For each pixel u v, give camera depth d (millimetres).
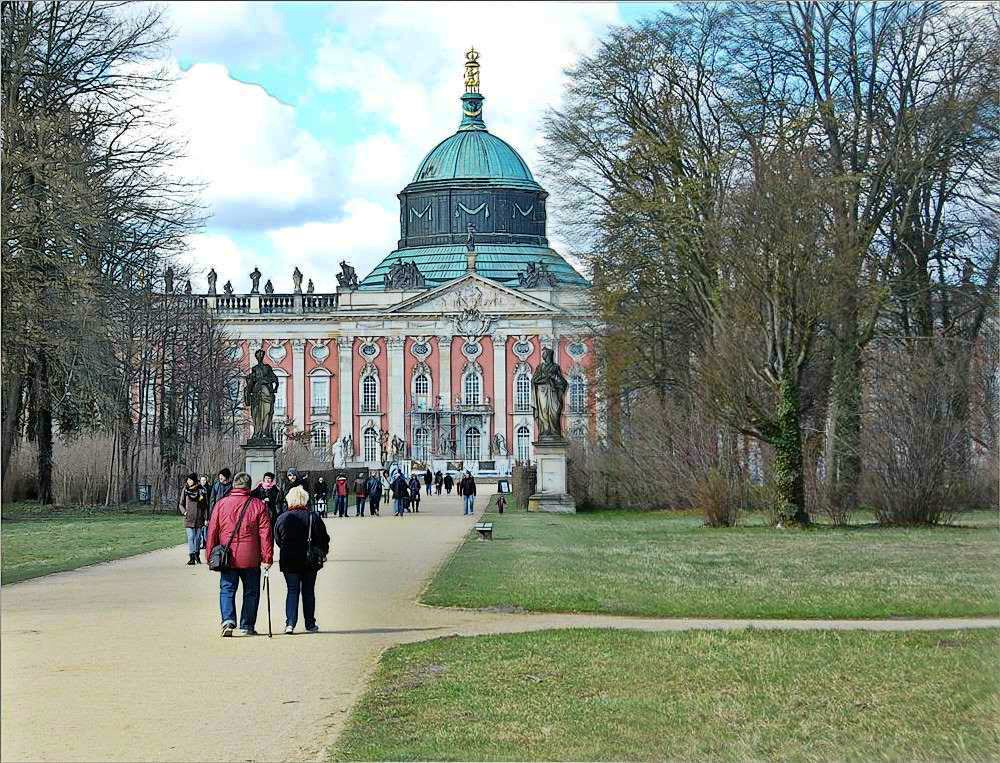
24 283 68625
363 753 19125
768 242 61156
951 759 19422
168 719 21281
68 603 35344
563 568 44062
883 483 64188
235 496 29984
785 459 63469
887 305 69062
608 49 79750
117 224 75625
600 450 90438
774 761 19281
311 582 30562
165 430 110938
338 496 86188
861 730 20875
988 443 72250
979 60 69000
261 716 21469
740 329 63125
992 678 24062
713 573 42062
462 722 21094
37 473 91812
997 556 47000
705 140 77000
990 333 72562
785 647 27281
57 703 22391
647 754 19406
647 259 78500
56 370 77250
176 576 42906
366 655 27016
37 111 71000
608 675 24625
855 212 65938
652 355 82812
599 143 80875
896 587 37594
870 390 66750
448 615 33219
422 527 71438
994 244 71688
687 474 76312
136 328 102812
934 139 68625
